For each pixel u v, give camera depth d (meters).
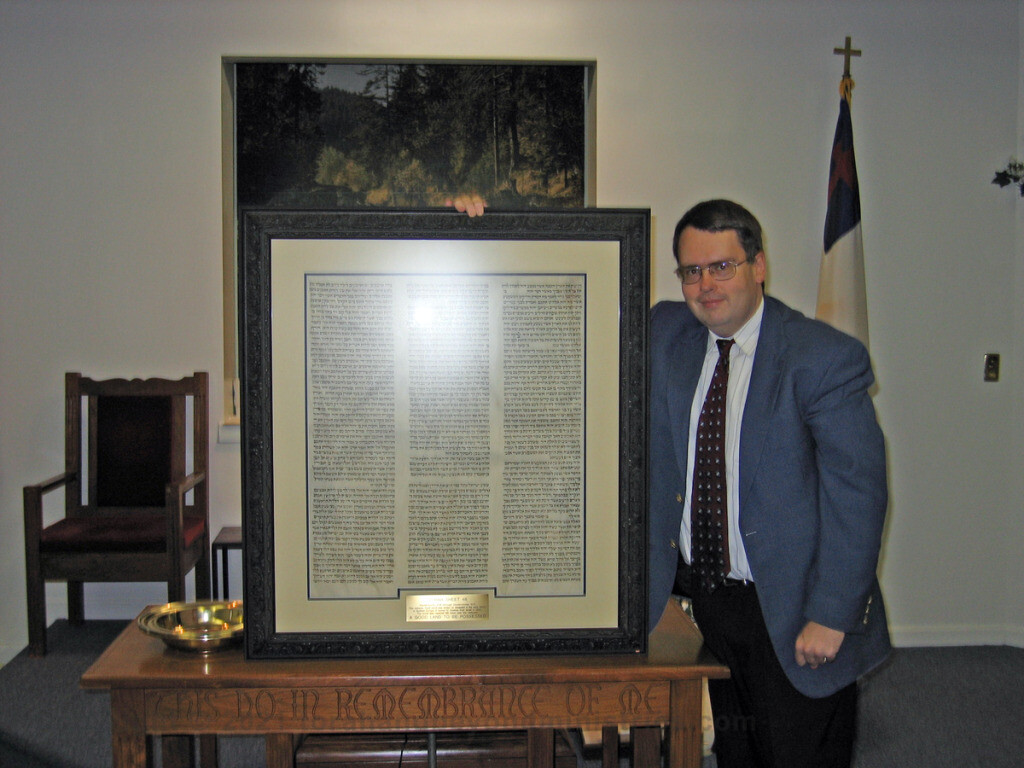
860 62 3.83
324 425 1.41
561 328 1.43
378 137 4.02
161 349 3.89
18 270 3.85
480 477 1.43
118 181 3.83
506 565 1.44
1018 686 3.36
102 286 3.86
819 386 1.51
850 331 3.70
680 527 1.70
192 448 3.97
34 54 3.78
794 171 3.87
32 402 3.88
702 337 1.75
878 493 1.49
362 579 1.42
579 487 1.44
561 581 1.44
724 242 1.53
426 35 3.79
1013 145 3.86
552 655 1.43
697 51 3.83
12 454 3.88
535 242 1.42
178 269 3.87
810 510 1.55
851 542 1.48
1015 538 3.88
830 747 1.59
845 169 3.71
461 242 1.42
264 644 1.40
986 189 3.86
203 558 3.76
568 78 4.03
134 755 1.35
